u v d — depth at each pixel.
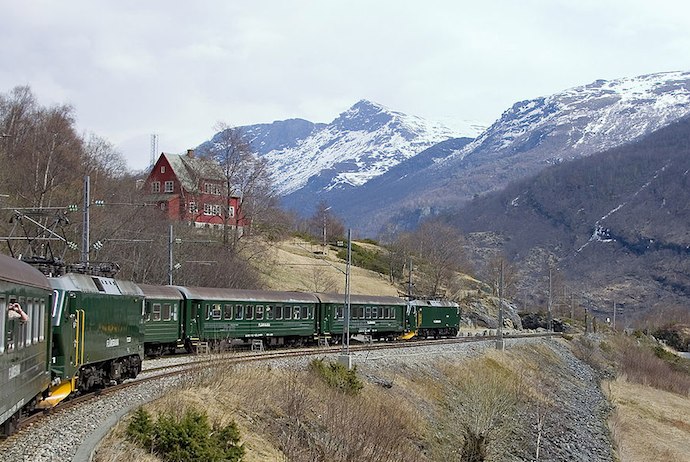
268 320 50.56
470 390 41.62
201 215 82.94
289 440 24.44
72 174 70.88
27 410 20.67
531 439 44.19
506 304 121.06
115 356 28.58
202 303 45.28
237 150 81.00
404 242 118.62
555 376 71.81
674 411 67.94
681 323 151.12
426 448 34.50
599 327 144.62
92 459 16.91
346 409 28.92
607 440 51.53
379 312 63.62
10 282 16.38
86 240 32.91
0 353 15.52
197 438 19.17
